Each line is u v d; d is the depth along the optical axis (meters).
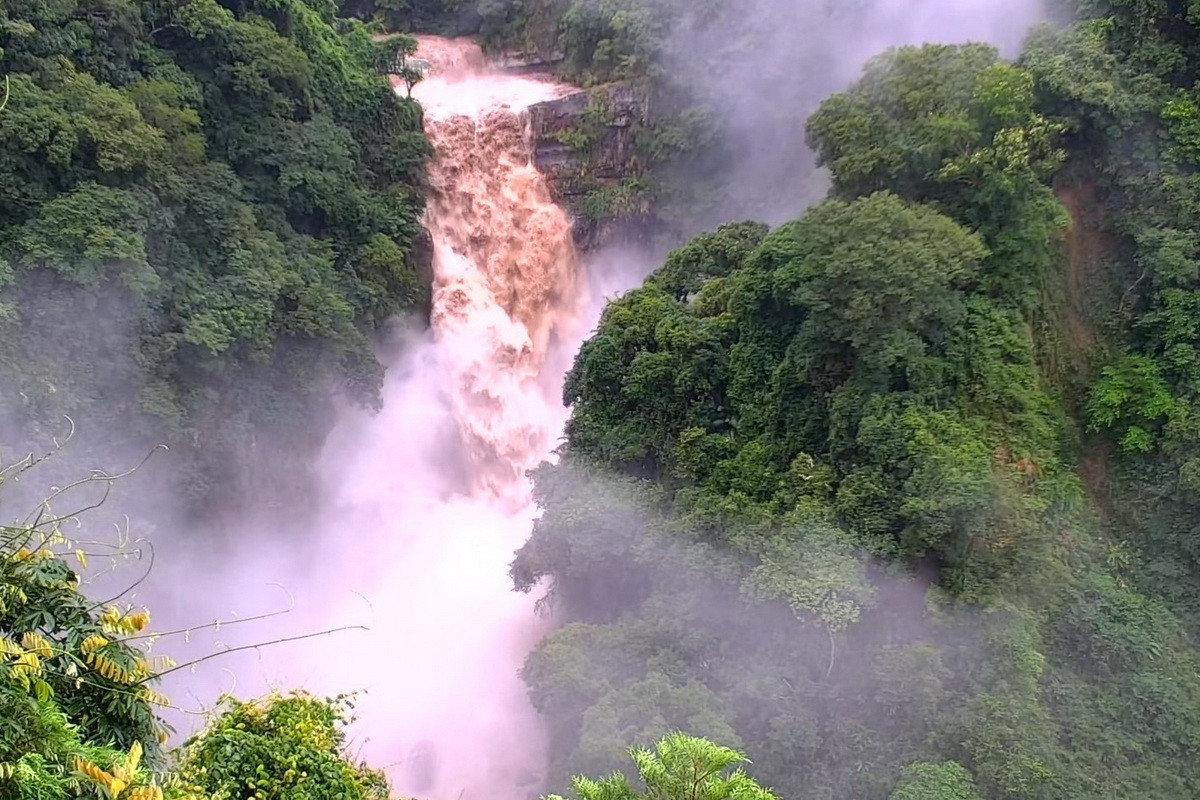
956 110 27.08
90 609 9.02
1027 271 27.64
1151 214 29.44
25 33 28.88
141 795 6.90
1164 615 25.67
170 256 31.95
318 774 9.68
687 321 30.83
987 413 25.56
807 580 22.55
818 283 25.19
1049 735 21.61
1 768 6.46
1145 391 28.28
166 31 34.72
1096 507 28.17
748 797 9.47
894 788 21.45
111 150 29.06
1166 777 22.62
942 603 22.48
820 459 26.70
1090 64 28.78
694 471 28.86
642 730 21.69
